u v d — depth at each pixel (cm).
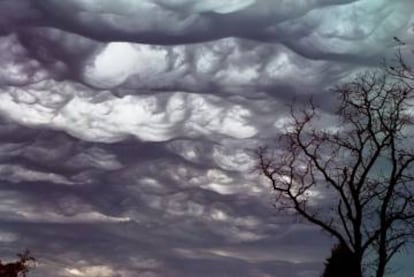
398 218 2356
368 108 2489
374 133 2459
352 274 2350
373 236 2369
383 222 2359
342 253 2391
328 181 2436
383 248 2358
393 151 2412
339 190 2423
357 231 2373
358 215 2380
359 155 2439
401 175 2381
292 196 2466
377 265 2386
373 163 2422
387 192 2372
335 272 2384
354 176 2419
